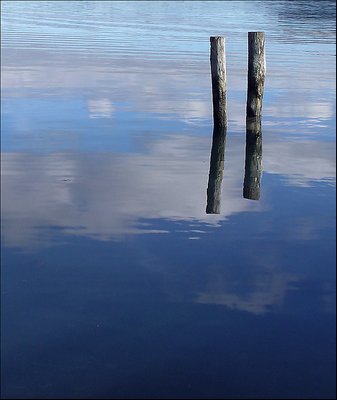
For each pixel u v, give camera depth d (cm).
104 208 857
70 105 1584
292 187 992
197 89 1830
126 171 1060
